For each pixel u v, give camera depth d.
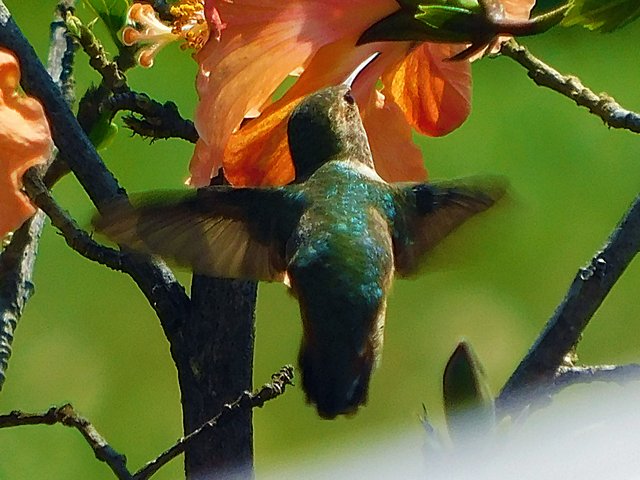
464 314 3.23
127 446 2.82
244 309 2.24
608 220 3.58
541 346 2.21
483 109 3.95
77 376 3.03
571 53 4.27
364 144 2.26
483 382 2.19
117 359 3.06
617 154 3.79
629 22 2.20
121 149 3.52
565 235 3.52
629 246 2.21
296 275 2.24
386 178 2.27
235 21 2.22
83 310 3.19
